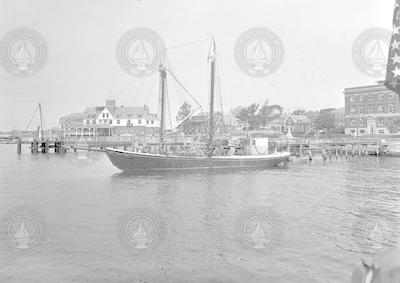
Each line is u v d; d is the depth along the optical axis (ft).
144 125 377.91
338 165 182.09
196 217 61.87
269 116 417.08
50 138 333.21
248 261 41.29
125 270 38.88
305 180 117.60
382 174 136.15
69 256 42.73
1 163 185.57
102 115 370.53
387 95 271.28
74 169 154.40
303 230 53.67
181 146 200.54
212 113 164.76
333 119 352.90
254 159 168.35
